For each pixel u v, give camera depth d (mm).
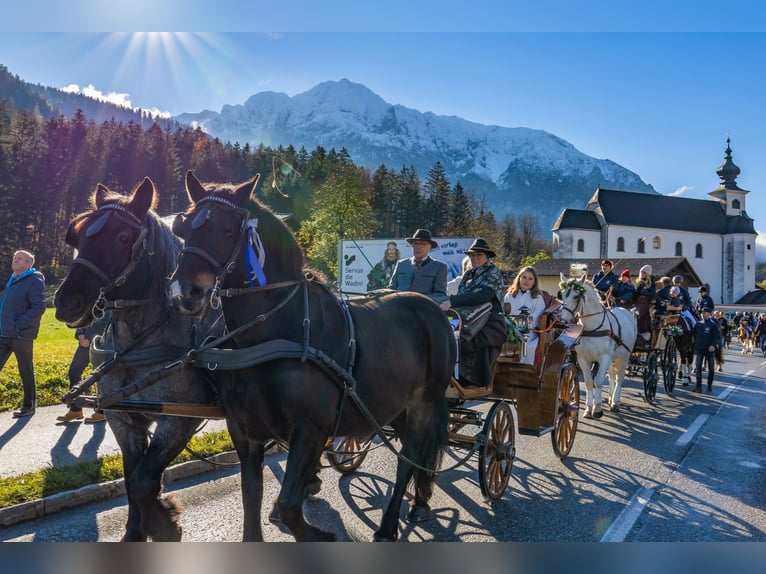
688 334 15305
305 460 3674
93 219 3951
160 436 4082
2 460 6371
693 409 11477
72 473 5703
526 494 6023
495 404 5914
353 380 3959
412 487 6051
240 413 3836
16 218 64188
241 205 3771
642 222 89812
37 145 78312
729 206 95750
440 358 5004
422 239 6363
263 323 3814
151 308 4156
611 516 5395
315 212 47281
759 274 185375
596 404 10164
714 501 5883
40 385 9914
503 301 7395
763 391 14664
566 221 90250
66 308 3719
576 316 9688
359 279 23031
